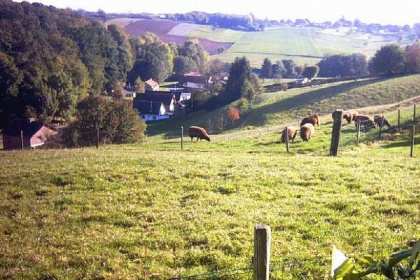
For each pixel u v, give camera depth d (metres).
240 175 22.36
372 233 13.76
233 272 11.57
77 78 127.50
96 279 11.84
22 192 21.69
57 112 114.12
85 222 16.97
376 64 122.94
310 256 12.11
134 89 167.38
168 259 12.75
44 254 13.85
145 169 24.59
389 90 99.94
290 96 112.00
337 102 97.88
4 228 16.73
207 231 14.67
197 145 49.34
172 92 155.25
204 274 10.55
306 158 27.83
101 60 151.38
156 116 138.62
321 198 17.88
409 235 13.36
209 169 24.03
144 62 183.88
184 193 19.83
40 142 89.75
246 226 14.98
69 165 26.81
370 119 53.66
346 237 13.57
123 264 12.66
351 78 128.38
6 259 13.56
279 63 186.00
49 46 133.38
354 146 38.62
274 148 42.72
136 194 20.08
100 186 21.88
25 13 148.50
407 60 118.00
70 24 161.25
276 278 10.91
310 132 46.66
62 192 21.38
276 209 16.70
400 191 18.23
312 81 137.50
